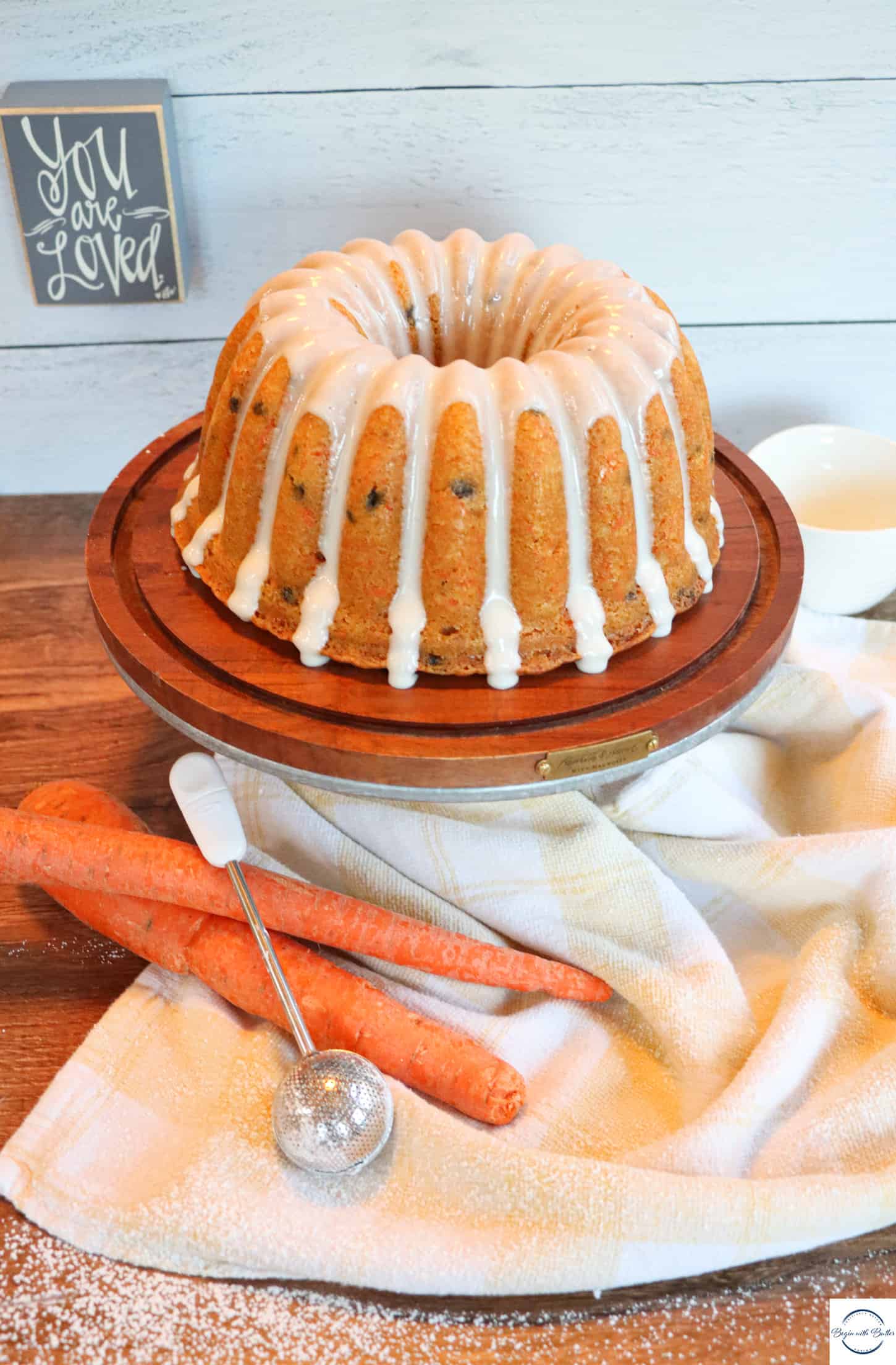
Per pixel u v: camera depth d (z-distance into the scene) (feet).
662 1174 2.11
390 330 2.76
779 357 3.77
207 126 3.27
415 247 2.84
